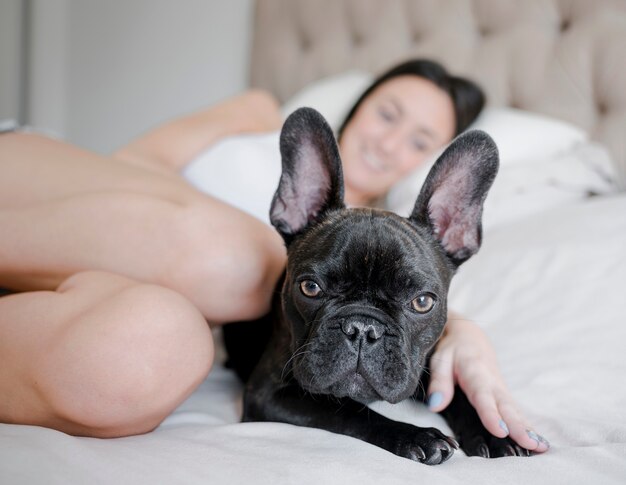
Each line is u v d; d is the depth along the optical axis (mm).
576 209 881
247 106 1062
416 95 1027
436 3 1282
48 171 701
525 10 1163
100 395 522
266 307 684
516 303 771
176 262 632
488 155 660
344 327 585
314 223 679
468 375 625
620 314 715
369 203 1075
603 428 583
